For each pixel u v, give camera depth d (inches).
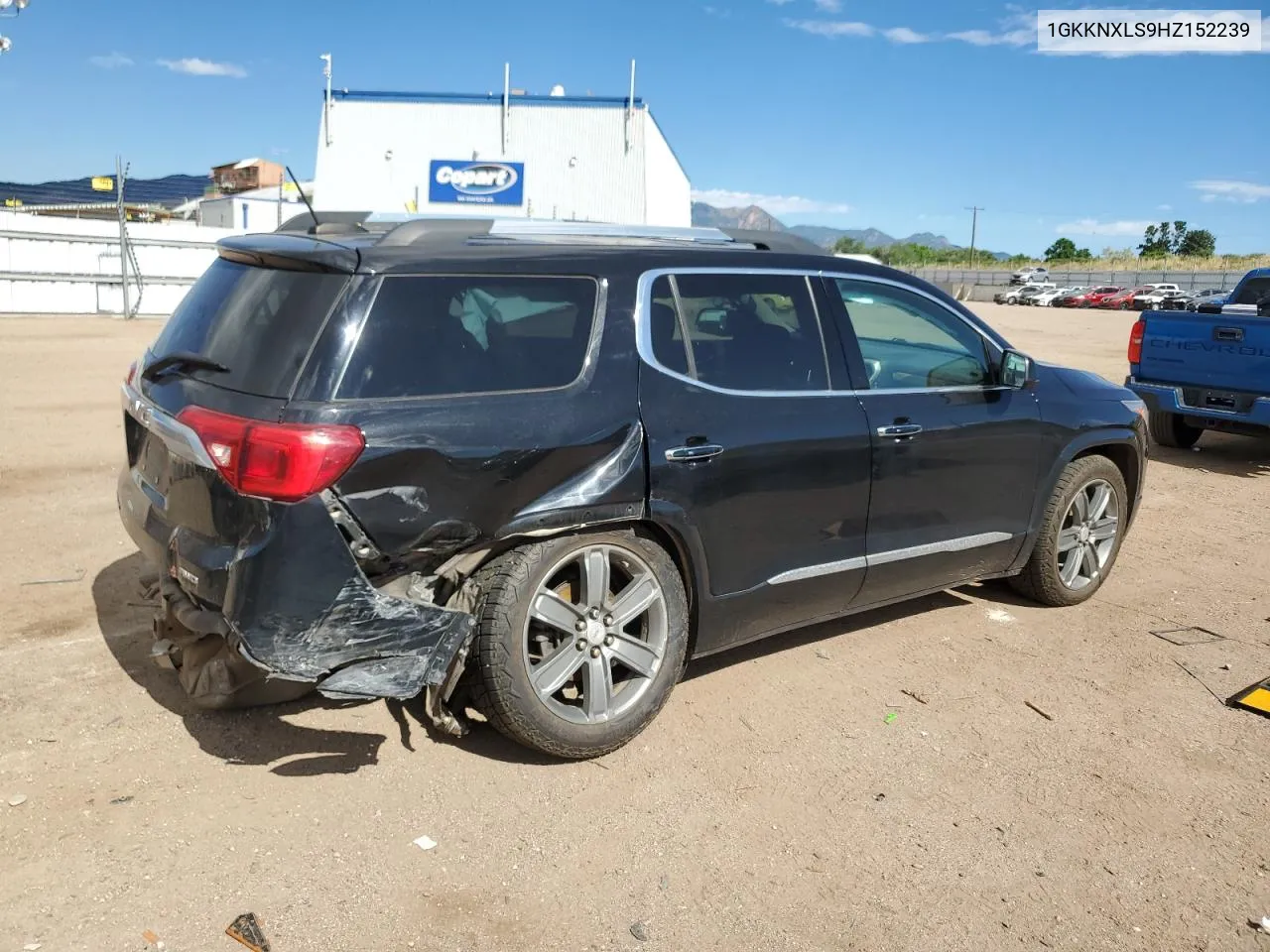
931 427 177.8
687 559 151.5
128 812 127.1
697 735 154.3
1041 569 206.5
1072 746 155.5
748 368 159.0
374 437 123.3
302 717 152.8
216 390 129.6
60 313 913.5
